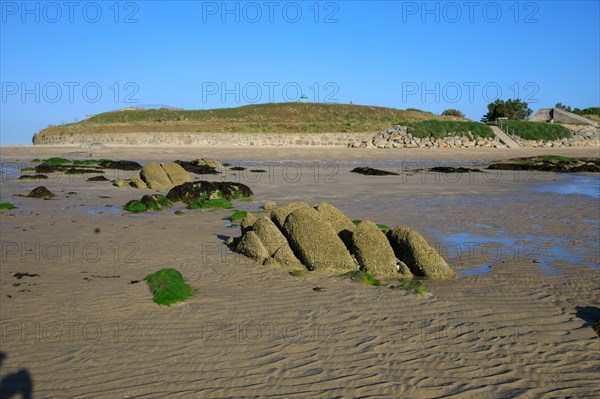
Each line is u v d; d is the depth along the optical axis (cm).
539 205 2052
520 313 839
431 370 632
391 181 2966
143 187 2452
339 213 1215
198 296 890
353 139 6981
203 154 4906
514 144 7031
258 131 7212
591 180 3191
